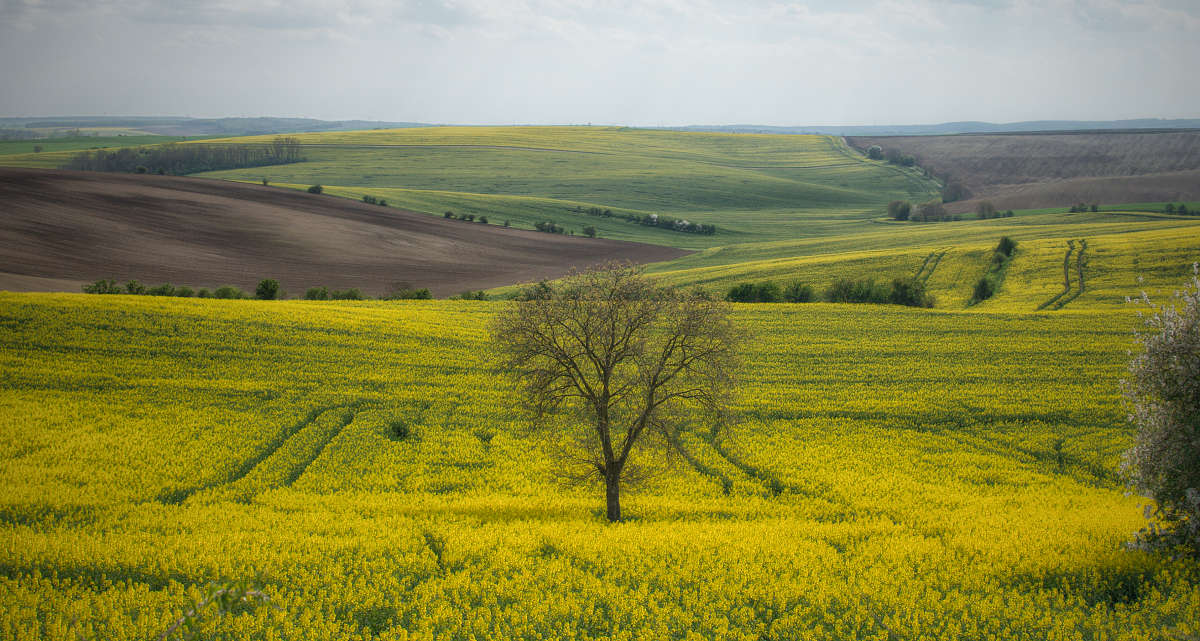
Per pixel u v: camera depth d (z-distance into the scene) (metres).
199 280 73.00
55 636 14.36
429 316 55.38
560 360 23.20
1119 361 46.59
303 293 73.44
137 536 20.45
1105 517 24.52
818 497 28.16
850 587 18.30
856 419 37.94
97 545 18.98
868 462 32.19
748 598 17.95
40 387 35.47
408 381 40.62
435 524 23.14
